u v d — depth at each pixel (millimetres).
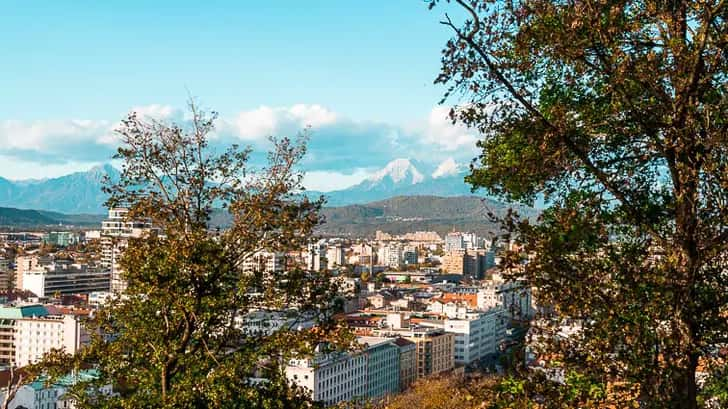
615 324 21172
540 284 21750
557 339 21891
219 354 41812
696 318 21078
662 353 20828
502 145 24562
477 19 22641
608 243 22453
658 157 23203
